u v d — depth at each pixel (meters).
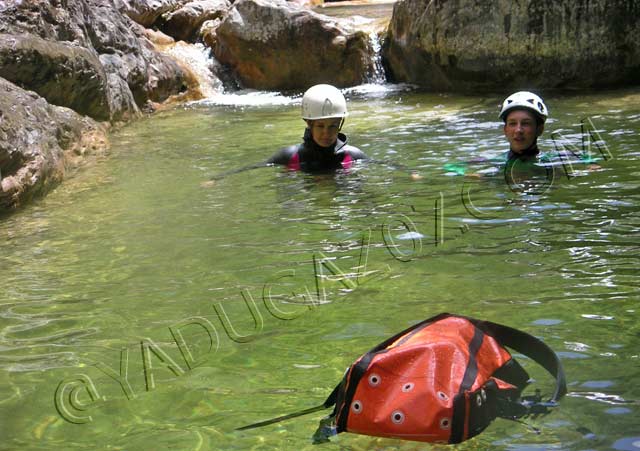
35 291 4.13
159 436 2.54
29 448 2.53
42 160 6.59
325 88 6.73
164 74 12.66
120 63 11.38
